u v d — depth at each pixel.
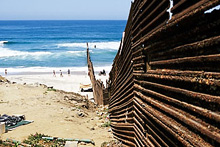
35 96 14.12
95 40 85.56
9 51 56.34
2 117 9.33
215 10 2.27
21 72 35.91
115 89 8.58
